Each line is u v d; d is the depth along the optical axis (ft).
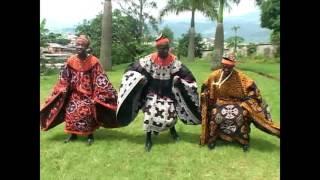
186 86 26.50
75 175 22.68
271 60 110.83
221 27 79.71
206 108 26.37
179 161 24.57
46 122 27.53
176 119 26.66
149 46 94.32
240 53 126.21
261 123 25.75
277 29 126.00
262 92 45.44
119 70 72.69
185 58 134.21
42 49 70.64
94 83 27.09
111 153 25.66
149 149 26.02
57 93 27.09
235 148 26.43
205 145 26.76
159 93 26.35
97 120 27.20
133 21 99.04
